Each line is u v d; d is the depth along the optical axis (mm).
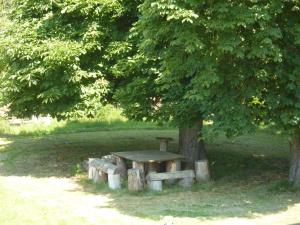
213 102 8992
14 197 9352
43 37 11586
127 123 23172
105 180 10766
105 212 8305
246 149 15242
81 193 9875
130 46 11047
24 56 11102
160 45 9805
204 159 11266
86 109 11367
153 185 9883
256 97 8859
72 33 11516
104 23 11523
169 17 7574
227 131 8688
